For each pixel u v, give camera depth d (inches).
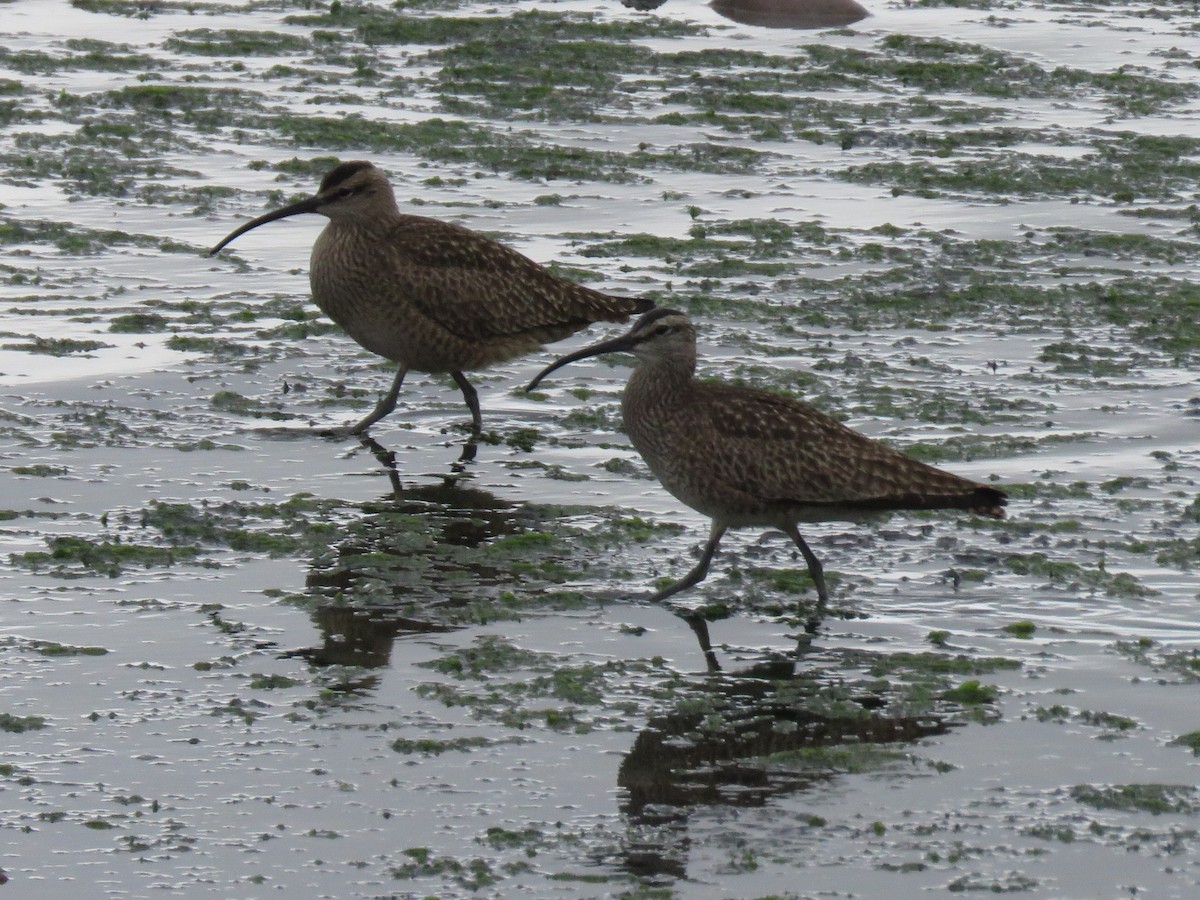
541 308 672.4
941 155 1058.1
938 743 416.2
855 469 495.5
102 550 518.9
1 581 499.2
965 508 497.4
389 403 652.1
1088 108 1176.8
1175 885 356.8
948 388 689.0
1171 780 398.0
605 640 472.1
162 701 430.6
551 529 548.7
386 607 489.1
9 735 412.5
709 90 1187.3
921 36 1364.4
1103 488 584.4
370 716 426.0
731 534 553.0
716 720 425.1
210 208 922.1
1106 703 435.8
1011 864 364.5
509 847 369.7
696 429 503.8
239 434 635.5
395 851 367.9
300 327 753.0
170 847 368.5
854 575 518.9
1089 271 848.3
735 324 764.6
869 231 907.4
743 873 360.5
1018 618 487.8
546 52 1279.5
